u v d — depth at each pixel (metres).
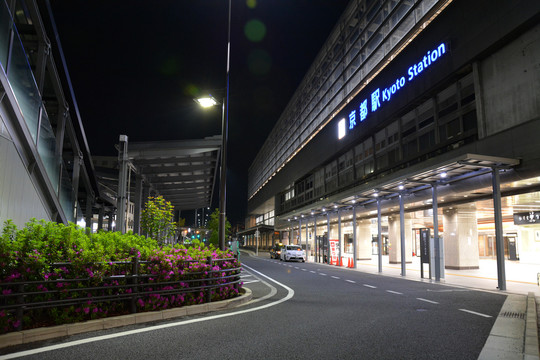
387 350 5.98
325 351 5.89
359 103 37.41
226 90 14.80
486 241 40.19
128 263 8.16
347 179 42.56
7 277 6.23
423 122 27.72
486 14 20.28
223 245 13.64
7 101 10.18
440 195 21.39
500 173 17.23
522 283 17.06
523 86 18.28
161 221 22.58
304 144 58.41
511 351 5.95
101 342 6.22
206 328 7.45
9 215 10.90
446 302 11.34
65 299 6.93
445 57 23.69
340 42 45.75
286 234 75.81
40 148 13.45
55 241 7.36
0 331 5.98
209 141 28.86
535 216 28.64
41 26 17.31
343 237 54.78
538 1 17.09
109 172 41.78
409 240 34.28
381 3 35.38
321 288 15.12
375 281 18.12
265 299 11.89
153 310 8.46
